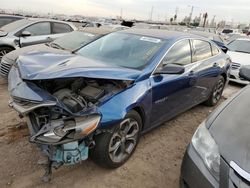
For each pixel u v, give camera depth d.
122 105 2.71
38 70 2.49
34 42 7.74
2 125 3.75
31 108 2.31
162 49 3.54
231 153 1.90
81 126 2.31
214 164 1.95
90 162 3.09
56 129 2.29
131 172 3.00
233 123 2.18
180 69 3.24
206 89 4.86
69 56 3.06
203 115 4.93
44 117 2.44
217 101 5.56
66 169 2.94
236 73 7.48
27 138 3.43
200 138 2.21
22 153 3.12
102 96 2.67
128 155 3.14
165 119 3.81
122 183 2.81
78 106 2.46
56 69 2.50
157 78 3.30
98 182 2.79
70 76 2.41
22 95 2.41
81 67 2.62
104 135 2.70
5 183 2.64
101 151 2.75
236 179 1.77
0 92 5.14
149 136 3.88
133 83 2.95
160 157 3.36
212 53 5.04
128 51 3.63
